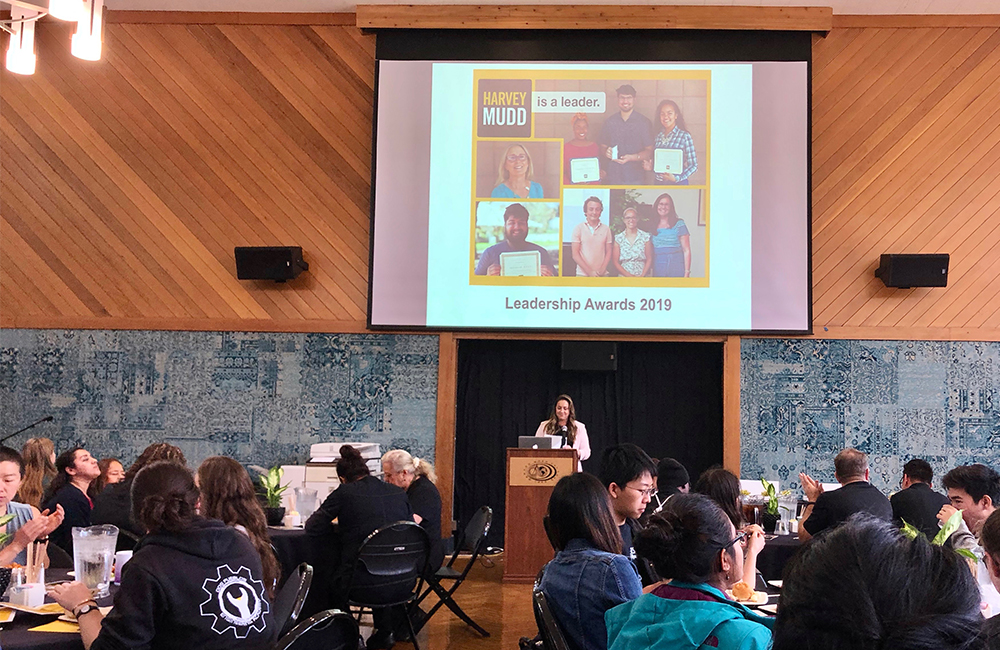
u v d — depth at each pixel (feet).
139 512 7.14
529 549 20.84
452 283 23.97
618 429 26.13
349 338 24.40
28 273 24.79
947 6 23.71
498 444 26.48
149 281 24.67
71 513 14.49
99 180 24.95
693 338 23.79
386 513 14.35
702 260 23.63
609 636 6.06
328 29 25.13
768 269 23.47
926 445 23.22
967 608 2.66
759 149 23.70
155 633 6.82
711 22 23.93
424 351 24.21
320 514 14.35
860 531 2.85
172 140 24.99
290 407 24.31
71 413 24.41
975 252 23.47
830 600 2.70
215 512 9.37
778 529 15.53
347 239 24.66
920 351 23.40
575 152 24.11
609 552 7.57
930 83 23.97
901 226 23.66
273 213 24.77
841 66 24.14
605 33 24.32
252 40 25.20
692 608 5.44
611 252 23.81
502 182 24.13
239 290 24.61
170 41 25.23
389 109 24.30
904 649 2.57
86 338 24.57
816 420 23.45
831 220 23.86
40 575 8.55
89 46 12.79
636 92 24.14
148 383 24.45
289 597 8.61
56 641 7.36
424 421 24.04
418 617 17.08
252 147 24.93
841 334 23.53
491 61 24.36
